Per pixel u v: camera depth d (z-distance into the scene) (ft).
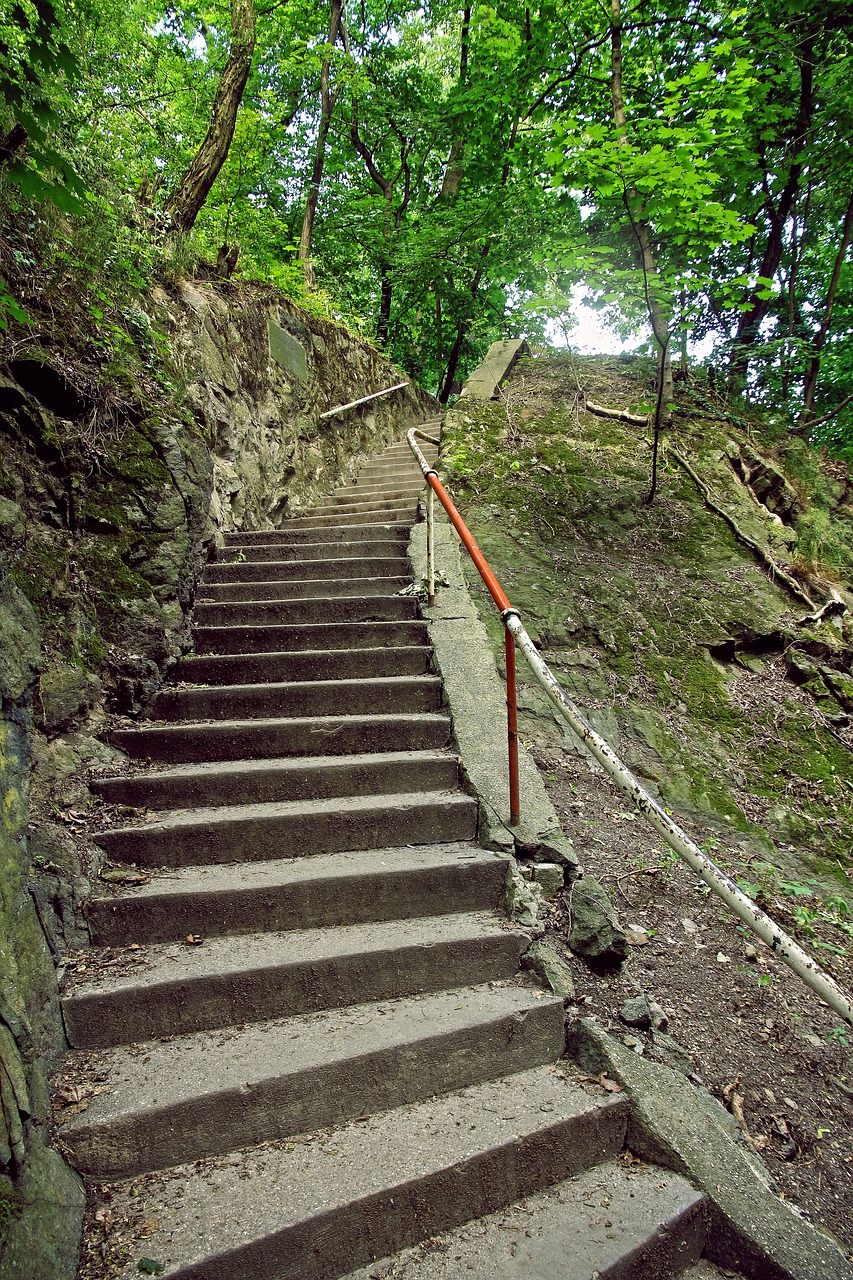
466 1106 6.46
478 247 39.01
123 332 11.98
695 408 21.89
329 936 7.76
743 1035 8.13
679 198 15.81
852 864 11.89
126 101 21.09
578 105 26.76
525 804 9.88
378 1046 6.39
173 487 12.66
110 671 10.64
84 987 6.58
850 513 21.07
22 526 9.16
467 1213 5.73
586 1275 5.16
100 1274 4.60
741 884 10.64
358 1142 5.90
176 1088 5.77
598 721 13.16
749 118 22.34
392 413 33.27
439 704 11.93
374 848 9.23
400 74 47.70
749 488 19.66
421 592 14.33
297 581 14.57
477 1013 7.05
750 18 22.65
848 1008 5.76
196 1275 4.64
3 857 6.05
